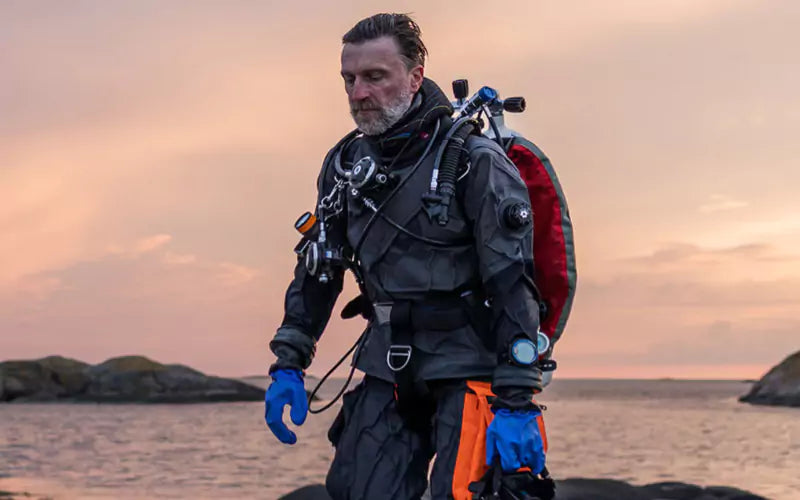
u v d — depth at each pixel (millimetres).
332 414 36250
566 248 3125
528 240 2797
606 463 15578
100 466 14672
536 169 3150
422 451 2898
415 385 2830
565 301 3119
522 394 2680
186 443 20078
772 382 50062
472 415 2746
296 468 14422
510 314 2727
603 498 5254
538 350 2795
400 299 2877
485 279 2762
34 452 17531
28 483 12195
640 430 26500
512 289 2738
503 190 2805
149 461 15625
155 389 50156
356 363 2988
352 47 2891
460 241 2846
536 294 2803
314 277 3094
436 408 2857
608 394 110938
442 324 2822
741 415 37438
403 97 2885
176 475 13305
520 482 2604
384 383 2928
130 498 10766
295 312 3088
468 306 2830
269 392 2998
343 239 3105
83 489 11578
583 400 78438
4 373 48812
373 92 2867
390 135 2924
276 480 12750
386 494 2852
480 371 2803
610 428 27734
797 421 31109
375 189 2912
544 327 3123
